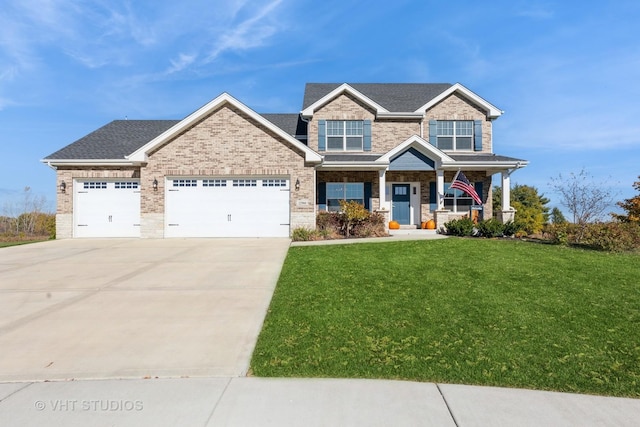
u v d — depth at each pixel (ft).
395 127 64.03
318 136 62.95
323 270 28.37
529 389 12.01
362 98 62.80
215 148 51.39
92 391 11.85
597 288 23.54
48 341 15.88
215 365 13.61
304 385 12.17
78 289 24.13
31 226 94.68
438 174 56.59
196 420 10.25
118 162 52.85
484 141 64.59
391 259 32.45
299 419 10.28
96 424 10.07
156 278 26.99
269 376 12.78
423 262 31.12
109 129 65.00
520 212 96.37
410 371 13.02
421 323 17.56
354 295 21.97
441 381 12.47
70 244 45.73
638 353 14.47
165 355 14.48
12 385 12.27
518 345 15.12
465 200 63.31
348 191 62.03
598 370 13.17
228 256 35.81
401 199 62.95
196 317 18.83
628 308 19.77
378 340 15.62
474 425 10.05
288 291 22.98
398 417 10.39
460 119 64.39
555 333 16.39
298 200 51.62
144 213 51.01
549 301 20.86
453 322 17.67
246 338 16.14
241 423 10.11
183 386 12.14
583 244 41.32
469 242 42.93
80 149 56.54
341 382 12.35
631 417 10.49
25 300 21.80
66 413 10.61
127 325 17.75
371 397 11.41
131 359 14.14
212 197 51.75
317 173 61.72
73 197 53.31
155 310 19.95
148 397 11.46
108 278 27.09
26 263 33.06
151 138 61.93
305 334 16.33
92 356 14.40
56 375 12.94
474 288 23.38
